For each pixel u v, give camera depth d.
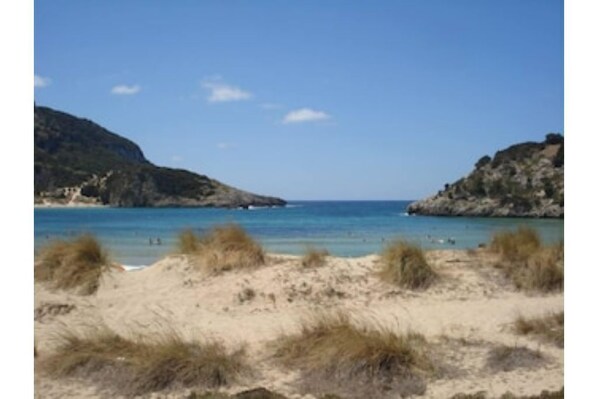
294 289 9.67
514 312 8.90
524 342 7.56
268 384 6.25
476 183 59.31
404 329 8.08
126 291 10.11
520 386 6.11
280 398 5.67
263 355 7.08
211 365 6.37
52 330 8.07
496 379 6.32
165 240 25.52
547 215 51.72
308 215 62.72
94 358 6.59
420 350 6.99
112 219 50.44
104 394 5.98
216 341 7.45
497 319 8.59
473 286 10.22
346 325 7.18
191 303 9.45
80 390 6.07
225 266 10.73
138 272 11.13
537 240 12.35
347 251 21.48
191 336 7.80
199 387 6.13
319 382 6.29
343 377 6.32
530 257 10.91
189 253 11.58
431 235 30.22
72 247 11.24
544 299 9.75
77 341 7.10
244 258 10.95
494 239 12.38
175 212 71.69
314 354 6.75
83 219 50.34
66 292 10.05
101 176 104.62
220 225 13.62
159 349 6.62
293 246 22.94
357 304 9.35
